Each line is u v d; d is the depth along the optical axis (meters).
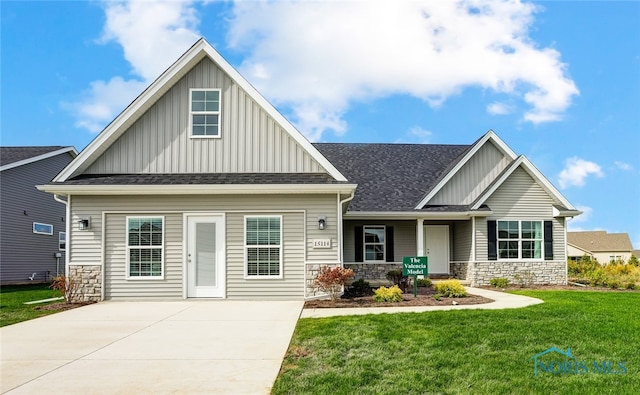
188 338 8.79
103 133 14.23
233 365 7.05
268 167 14.55
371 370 6.70
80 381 6.38
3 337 9.04
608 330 8.84
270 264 13.75
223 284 13.71
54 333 9.37
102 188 13.35
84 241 13.78
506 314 10.41
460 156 22.31
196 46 14.41
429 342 8.01
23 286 23.23
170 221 13.88
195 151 14.61
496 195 19.92
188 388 6.05
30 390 6.04
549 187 19.81
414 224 21.31
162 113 14.70
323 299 13.66
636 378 6.40
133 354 7.72
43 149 27.95
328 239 13.74
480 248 19.66
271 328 9.60
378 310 11.59
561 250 20.06
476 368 6.75
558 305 11.91
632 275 22.77
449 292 14.40
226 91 14.77
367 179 22.41
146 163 14.55
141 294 13.73
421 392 5.92
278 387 6.03
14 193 24.50
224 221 13.84
